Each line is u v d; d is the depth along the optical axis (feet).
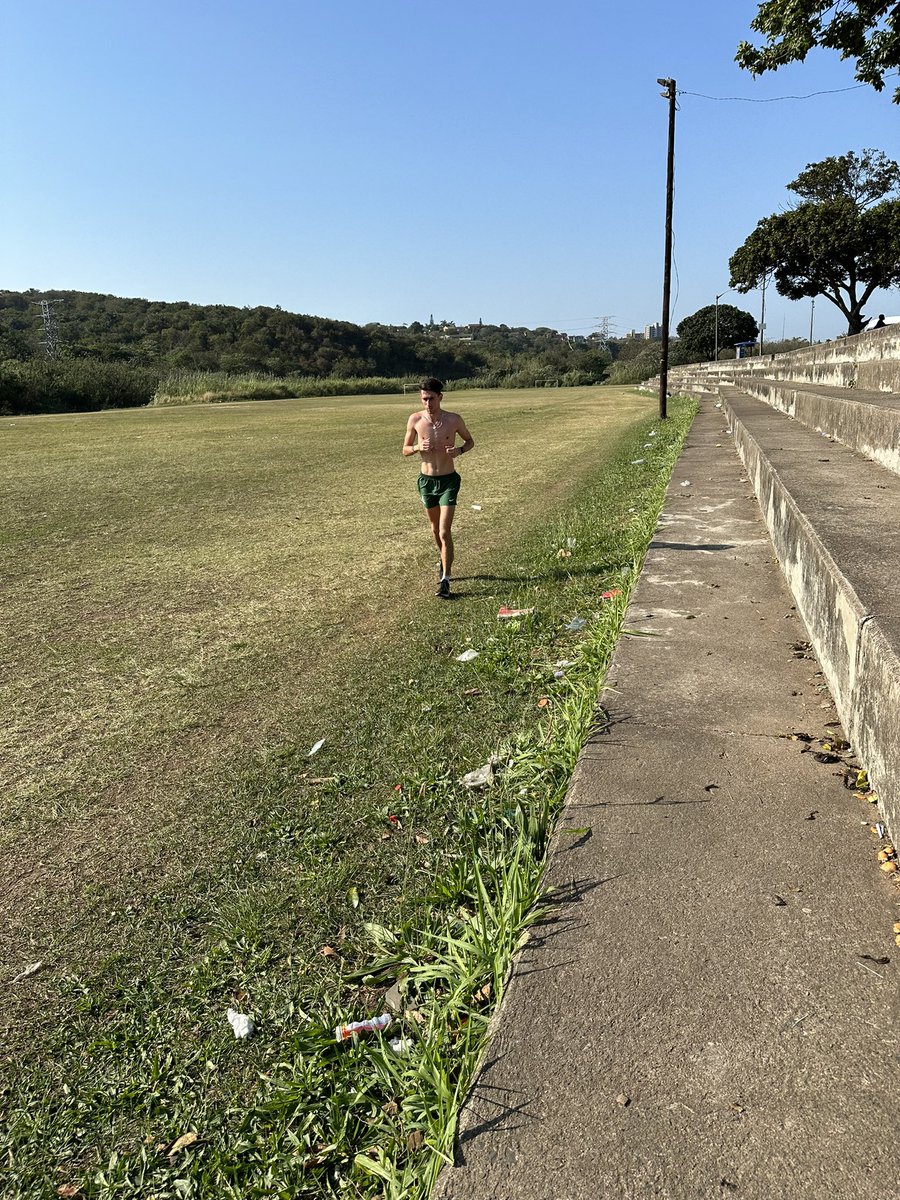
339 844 11.03
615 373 275.39
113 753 14.57
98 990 8.85
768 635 15.16
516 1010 6.61
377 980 8.41
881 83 41.55
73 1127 7.25
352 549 30.71
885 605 10.12
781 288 151.94
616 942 7.32
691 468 37.70
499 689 15.81
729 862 8.36
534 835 9.72
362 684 16.97
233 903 10.02
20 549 31.89
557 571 24.81
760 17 42.50
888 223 132.36
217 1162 6.69
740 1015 6.39
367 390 236.02
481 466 55.16
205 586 25.96
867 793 9.52
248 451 68.69
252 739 14.75
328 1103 6.95
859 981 6.67
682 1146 5.33
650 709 12.20
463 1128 5.65
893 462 21.20
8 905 10.45
